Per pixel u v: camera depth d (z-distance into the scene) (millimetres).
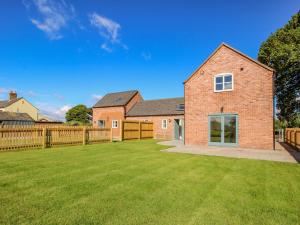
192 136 17484
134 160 9656
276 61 25656
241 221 3891
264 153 12688
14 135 12961
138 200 4750
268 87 14656
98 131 18875
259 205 4617
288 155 11844
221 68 16578
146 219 3873
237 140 15516
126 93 36344
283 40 26344
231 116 15914
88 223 3688
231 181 6398
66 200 4672
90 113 62156
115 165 8445
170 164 8836
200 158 10539
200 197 5016
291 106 28484
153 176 6797
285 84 27391
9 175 6684
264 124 14664
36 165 8289
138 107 33875
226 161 9805
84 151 12742
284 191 5543
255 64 15195
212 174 7238
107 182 6035
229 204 4637
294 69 24422
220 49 16797
